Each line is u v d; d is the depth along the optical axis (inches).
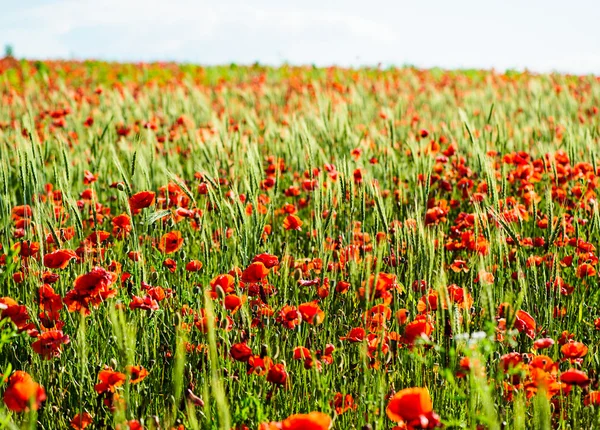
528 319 108.8
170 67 957.8
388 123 229.6
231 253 153.9
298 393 113.2
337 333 130.9
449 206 218.1
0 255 143.7
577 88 602.9
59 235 149.0
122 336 90.4
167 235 145.2
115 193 241.9
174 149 271.6
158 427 93.7
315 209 140.3
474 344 89.5
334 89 546.6
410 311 125.7
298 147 229.5
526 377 103.3
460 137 274.1
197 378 117.0
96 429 108.0
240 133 241.4
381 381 99.3
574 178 202.4
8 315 105.3
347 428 106.5
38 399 81.2
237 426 103.8
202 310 126.6
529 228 201.8
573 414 107.0
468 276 154.7
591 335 131.3
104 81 811.4
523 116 393.1
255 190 151.6
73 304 113.1
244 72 896.3
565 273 165.5
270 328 126.2
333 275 133.9
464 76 853.8
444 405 109.2
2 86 677.3
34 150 172.6
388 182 222.2
